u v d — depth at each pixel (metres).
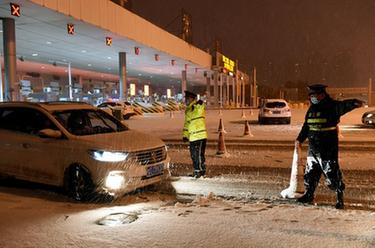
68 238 5.05
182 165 10.77
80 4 22.11
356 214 5.86
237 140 16.38
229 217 5.73
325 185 8.16
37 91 46.41
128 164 7.05
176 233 5.07
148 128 22.95
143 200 7.22
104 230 5.32
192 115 9.16
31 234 5.24
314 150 6.51
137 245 4.71
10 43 21.48
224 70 58.28
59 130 7.71
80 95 53.78
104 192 6.96
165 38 36.28
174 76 65.75
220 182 8.63
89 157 7.09
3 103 8.73
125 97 36.38
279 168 10.15
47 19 21.94
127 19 28.11
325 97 6.52
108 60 42.00
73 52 35.78
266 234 4.95
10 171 8.21
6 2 18.36
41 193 7.75
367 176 9.05
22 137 8.08
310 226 5.24
